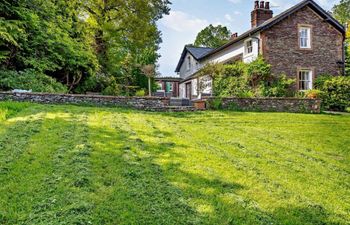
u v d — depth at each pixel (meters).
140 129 7.41
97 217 3.28
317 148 7.18
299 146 7.24
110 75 19.50
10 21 12.66
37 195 3.64
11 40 11.87
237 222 3.41
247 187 4.35
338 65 19.52
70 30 16.50
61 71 15.62
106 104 12.08
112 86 18.52
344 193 4.53
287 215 3.68
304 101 14.73
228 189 4.22
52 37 14.38
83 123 7.49
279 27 18.45
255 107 14.00
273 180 4.73
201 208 3.62
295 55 18.66
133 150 5.55
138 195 3.81
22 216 3.22
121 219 3.30
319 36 19.22
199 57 26.83
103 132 6.70
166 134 7.13
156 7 23.30
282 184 4.62
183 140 6.68
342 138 8.48
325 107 17.23
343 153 6.89
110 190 3.89
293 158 6.12
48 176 4.14
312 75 18.94
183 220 3.34
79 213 3.30
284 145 7.22
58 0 16.55
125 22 20.47
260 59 17.53
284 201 4.02
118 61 21.81
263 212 3.68
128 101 12.30
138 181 4.20
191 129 8.14
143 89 22.53
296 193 4.32
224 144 6.74
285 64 18.44
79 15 19.52
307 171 5.36
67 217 3.20
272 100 14.27
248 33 18.78
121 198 3.71
